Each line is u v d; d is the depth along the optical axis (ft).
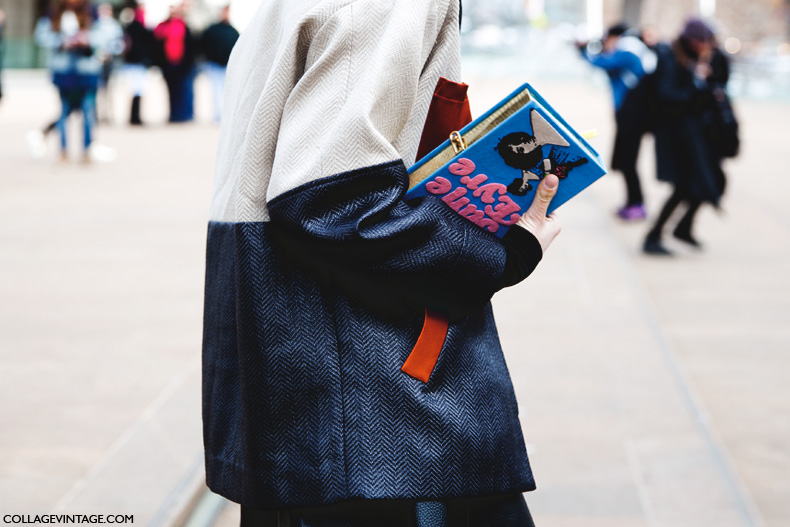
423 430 4.61
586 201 30.32
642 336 15.99
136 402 12.30
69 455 10.58
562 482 10.54
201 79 107.14
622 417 12.42
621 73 27.91
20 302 17.19
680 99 22.61
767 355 15.88
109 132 50.34
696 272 21.89
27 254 21.12
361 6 4.64
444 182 4.74
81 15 35.99
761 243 25.38
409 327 4.72
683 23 22.74
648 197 32.58
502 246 4.75
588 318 17.03
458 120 4.91
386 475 4.56
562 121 4.76
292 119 4.66
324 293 4.72
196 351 14.55
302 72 4.85
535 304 17.95
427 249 4.54
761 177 37.88
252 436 4.68
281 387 4.65
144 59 54.29
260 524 5.26
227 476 4.93
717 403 13.67
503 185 4.78
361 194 4.50
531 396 13.17
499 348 5.12
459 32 5.00
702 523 9.63
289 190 4.50
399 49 4.57
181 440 11.02
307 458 4.63
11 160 37.04
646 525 9.56
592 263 21.39
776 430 12.67
